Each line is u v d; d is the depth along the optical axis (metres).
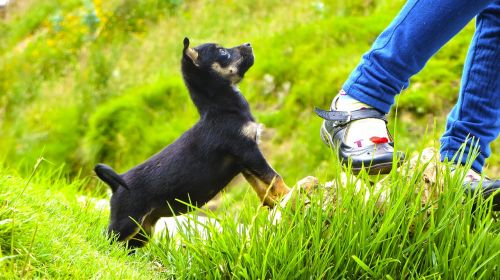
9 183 4.20
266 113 12.30
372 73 4.02
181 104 13.47
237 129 4.99
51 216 4.20
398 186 3.60
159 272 4.01
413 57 3.92
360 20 13.63
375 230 3.59
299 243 3.52
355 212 3.57
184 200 4.88
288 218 3.73
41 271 3.27
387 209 3.54
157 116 13.30
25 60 17.44
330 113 4.08
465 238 3.53
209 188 4.96
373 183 3.88
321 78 12.34
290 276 3.46
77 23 17.94
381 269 3.41
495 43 4.10
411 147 10.28
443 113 10.99
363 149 3.95
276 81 12.77
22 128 14.76
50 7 19.73
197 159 4.89
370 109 4.05
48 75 16.83
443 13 3.81
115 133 13.02
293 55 13.18
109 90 15.13
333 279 3.49
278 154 11.45
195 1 17.53
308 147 11.27
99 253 4.04
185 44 5.17
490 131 4.15
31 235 3.45
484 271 3.34
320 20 14.19
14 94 16.41
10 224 3.38
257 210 3.74
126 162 12.64
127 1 17.73
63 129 14.08
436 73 11.59
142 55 15.97
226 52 5.23
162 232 4.45
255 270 3.46
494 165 9.95
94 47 16.94
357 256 3.49
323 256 3.47
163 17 17.30
